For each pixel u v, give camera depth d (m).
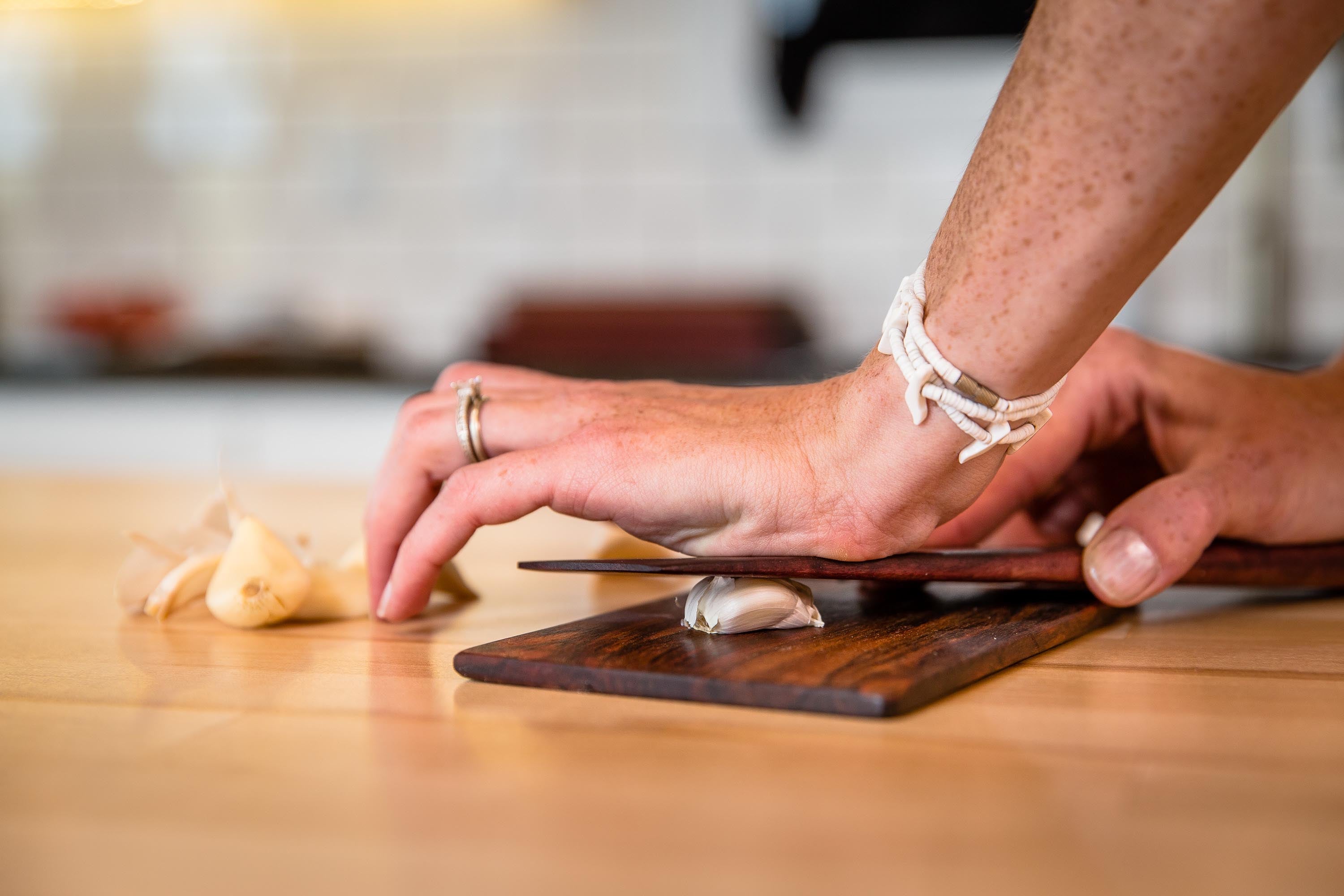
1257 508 0.47
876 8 1.38
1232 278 1.68
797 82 1.48
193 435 1.33
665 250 1.85
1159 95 0.36
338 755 0.36
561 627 0.44
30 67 1.92
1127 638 0.45
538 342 1.53
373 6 1.86
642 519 0.44
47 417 1.35
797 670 0.39
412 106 1.87
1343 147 1.65
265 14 1.87
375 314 1.91
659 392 0.48
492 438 0.48
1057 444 0.50
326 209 1.90
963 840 0.32
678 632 0.43
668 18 1.81
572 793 0.34
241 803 0.33
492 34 1.84
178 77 1.90
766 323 1.51
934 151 1.77
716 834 0.32
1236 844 0.32
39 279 1.96
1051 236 0.38
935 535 0.50
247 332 1.85
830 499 0.43
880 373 0.42
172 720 0.38
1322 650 0.43
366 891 0.30
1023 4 1.35
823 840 0.32
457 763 0.35
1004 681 0.40
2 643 0.46
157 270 1.94
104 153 1.93
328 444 1.32
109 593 0.54
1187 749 0.36
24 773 0.35
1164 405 0.49
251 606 0.47
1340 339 1.66
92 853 0.32
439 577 0.51
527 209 1.87
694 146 1.82
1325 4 0.35
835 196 1.80
